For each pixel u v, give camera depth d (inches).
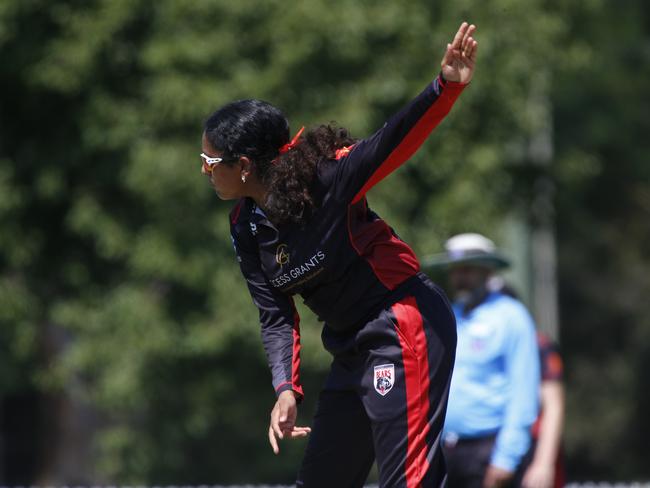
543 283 3326.8
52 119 1807.3
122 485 1878.7
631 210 3011.8
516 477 905.5
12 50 1738.4
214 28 1713.8
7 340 1854.1
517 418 872.3
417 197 1822.1
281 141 542.0
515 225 1953.7
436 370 536.1
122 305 1749.5
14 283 1808.6
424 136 505.4
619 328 3676.2
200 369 1844.2
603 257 3474.4
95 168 1785.2
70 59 1712.6
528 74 1877.5
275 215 526.9
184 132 1710.1
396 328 534.3
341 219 527.5
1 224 1792.6
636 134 2743.6
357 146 517.0
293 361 566.3
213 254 1727.4
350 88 1742.1
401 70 1771.7
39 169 1787.6
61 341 1966.0
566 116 2591.0
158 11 1727.4
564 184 2258.9
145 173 1676.9
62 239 1865.2
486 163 1801.2
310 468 577.9
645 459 3659.0
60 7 1726.1
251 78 1699.1
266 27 1713.8
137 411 1905.8
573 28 2080.5
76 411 2142.0
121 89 1775.3
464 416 891.4
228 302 1717.5
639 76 2758.4
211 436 2138.3
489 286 909.8
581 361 3681.1
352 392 560.1
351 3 1727.4
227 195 547.8
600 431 3627.0
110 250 1750.7
